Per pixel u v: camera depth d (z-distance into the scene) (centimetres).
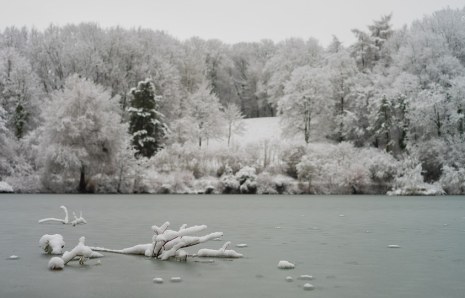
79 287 718
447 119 5772
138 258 982
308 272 842
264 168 5869
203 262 938
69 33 8819
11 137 5544
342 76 7894
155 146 6381
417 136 6091
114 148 5162
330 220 1950
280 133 8200
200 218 1995
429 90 5859
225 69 11194
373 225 1744
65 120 4838
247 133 8450
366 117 7150
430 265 915
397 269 874
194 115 8125
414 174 5150
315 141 7600
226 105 10819
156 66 8519
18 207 2667
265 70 10500
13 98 6500
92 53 8238
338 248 1140
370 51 8631
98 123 5081
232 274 820
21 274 812
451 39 6900
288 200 3869
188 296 666
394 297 666
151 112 6494
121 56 8600
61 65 8225
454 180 5128
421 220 1977
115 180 5216
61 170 4903
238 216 2116
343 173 5412
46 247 1035
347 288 718
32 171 5241
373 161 5481
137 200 3616
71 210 2456
